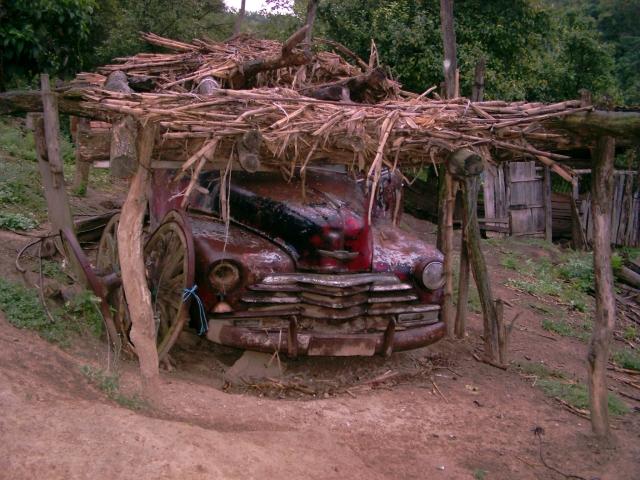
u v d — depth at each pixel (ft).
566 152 29.45
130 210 12.76
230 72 20.76
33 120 16.48
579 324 27.09
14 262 17.74
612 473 13.03
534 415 15.51
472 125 13.98
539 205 43.75
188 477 9.21
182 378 14.99
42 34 32.35
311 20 34.88
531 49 49.34
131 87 18.57
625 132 12.98
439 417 14.80
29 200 24.89
